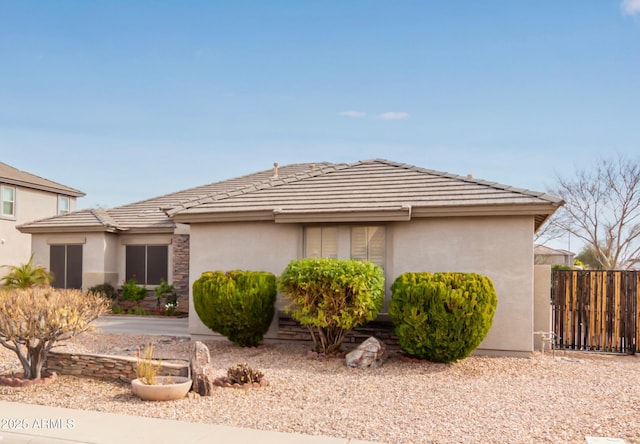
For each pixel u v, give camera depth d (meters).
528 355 11.48
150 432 6.46
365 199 12.62
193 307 13.64
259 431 6.52
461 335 10.23
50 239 22.14
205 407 7.61
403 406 7.78
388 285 12.26
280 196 13.61
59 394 8.32
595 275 12.41
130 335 14.54
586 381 9.52
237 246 13.36
